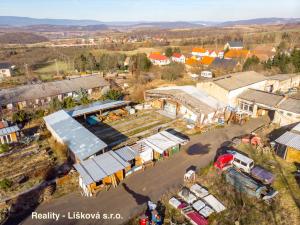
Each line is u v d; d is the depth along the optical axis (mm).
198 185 25969
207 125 41062
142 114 46406
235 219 21828
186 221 21922
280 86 57438
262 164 29891
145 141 33062
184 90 48906
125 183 27078
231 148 33750
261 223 21438
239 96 46625
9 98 52219
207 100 45875
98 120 43531
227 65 87875
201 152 33031
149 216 22453
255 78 52250
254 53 101188
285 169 28875
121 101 49594
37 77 83125
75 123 37188
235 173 26844
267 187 25734
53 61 120812
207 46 166625
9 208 23766
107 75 82500
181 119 43625
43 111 46625
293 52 77125
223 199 24234
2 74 88625
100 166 26969
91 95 60469
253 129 39656
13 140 37125
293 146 29609
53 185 27062
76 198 25062
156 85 66500
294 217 22031
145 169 29547
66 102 49344
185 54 132875
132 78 75938
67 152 33031
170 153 32250
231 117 42812
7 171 29875
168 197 24766
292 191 25219
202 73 78250
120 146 34969
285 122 39938
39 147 35312
